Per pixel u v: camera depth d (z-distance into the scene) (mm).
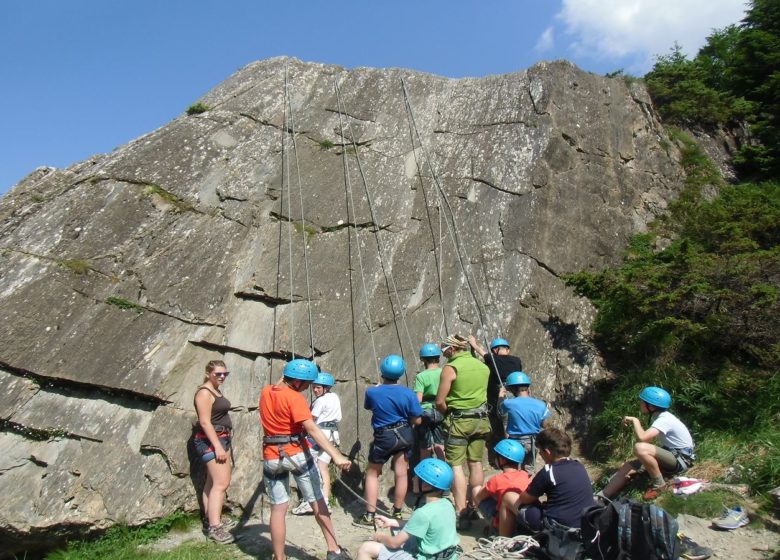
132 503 6254
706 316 7312
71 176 8414
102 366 6828
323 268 8273
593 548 4562
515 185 9195
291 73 9930
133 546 6004
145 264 7555
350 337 7957
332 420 6535
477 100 10125
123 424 6707
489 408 7055
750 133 13586
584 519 4672
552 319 8484
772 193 9891
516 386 6320
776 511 5320
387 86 10141
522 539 4906
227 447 6164
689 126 13039
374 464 5977
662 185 10633
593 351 8312
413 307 8273
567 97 10227
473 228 8875
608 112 10656
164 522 6246
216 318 7535
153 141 8555
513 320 8258
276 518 5066
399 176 9281
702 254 7871
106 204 7859
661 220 10078
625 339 8180
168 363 7074
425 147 9633
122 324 7129
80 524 6051
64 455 6414
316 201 8742
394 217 8891
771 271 7285
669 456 5723
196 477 6570
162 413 6801
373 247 8594
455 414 5969
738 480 5824
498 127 9758
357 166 9227
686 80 13547
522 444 6039
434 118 9977
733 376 6844
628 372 7910
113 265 7453
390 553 4438
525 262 8656
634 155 10617
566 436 5090
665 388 7199
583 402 7992
